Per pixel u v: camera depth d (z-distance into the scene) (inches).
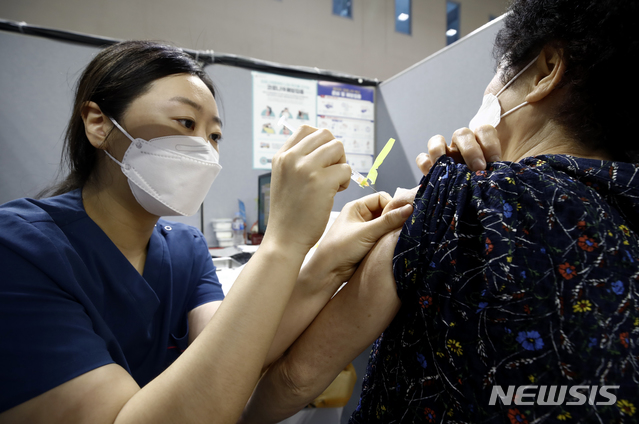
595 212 11.5
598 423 9.7
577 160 13.2
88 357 15.1
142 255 26.4
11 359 14.2
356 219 20.8
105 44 55.7
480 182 13.7
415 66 61.5
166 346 25.7
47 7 96.7
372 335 16.0
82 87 22.6
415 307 14.5
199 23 117.3
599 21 13.0
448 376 12.3
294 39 134.5
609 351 9.9
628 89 13.1
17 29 51.1
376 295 15.5
